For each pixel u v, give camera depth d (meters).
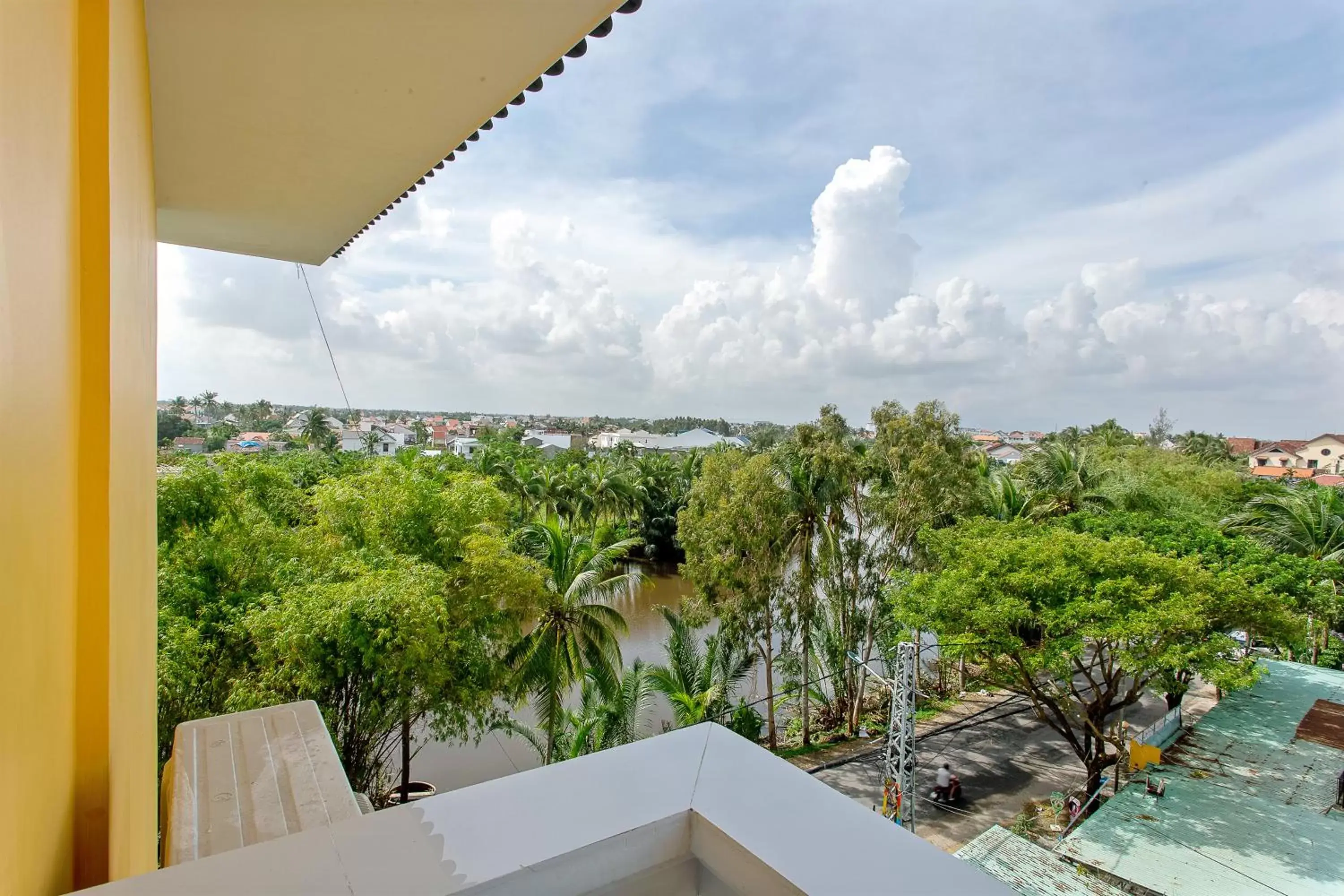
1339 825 10.66
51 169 0.95
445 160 3.78
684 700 14.49
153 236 3.46
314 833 0.87
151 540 3.39
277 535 11.79
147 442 3.01
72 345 1.14
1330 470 47.47
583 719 13.62
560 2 2.24
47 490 0.95
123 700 1.72
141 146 2.34
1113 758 15.42
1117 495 24.73
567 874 0.86
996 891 0.80
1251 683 10.95
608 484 34.88
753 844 0.88
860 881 0.81
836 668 19.12
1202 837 10.41
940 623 13.63
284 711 3.09
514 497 32.44
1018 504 23.53
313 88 2.88
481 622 12.38
